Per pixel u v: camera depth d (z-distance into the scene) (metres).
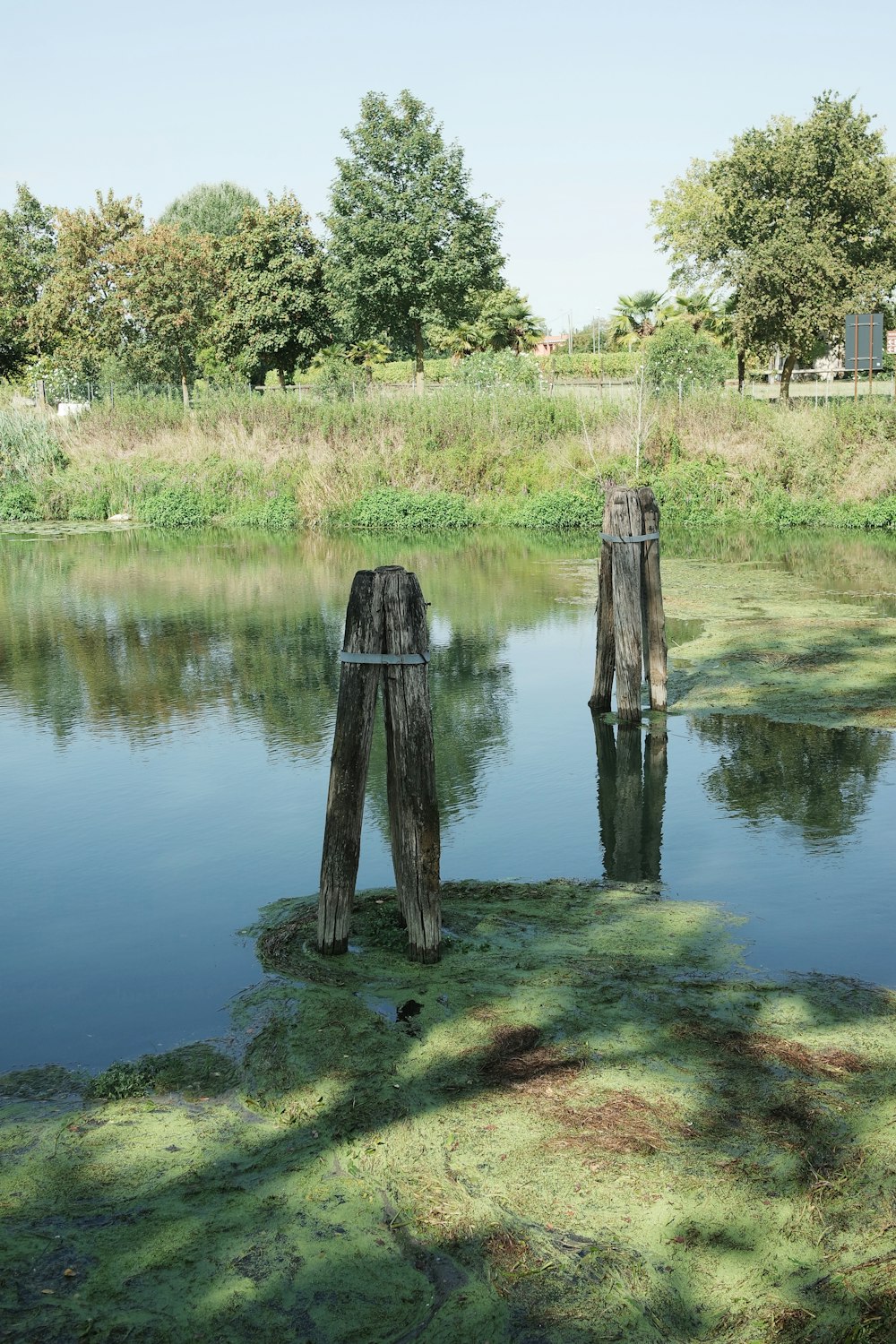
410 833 4.96
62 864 6.51
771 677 10.09
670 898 5.82
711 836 6.68
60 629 13.28
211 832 6.98
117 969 5.17
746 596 13.98
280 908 5.82
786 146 28.95
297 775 8.05
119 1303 3.09
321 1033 4.41
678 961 5.04
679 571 16.12
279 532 23.27
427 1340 2.95
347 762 5.02
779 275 28.34
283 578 16.97
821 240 28.59
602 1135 3.68
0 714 9.74
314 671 11.02
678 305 49.25
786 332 29.59
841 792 7.32
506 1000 4.65
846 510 21.69
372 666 4.96
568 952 5.14
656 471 23.36
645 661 10.10
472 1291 3.09
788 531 20.89
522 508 23.23
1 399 30.36
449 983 4.82
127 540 22.16
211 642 12.45
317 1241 3.30
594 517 22.44
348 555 19.45
